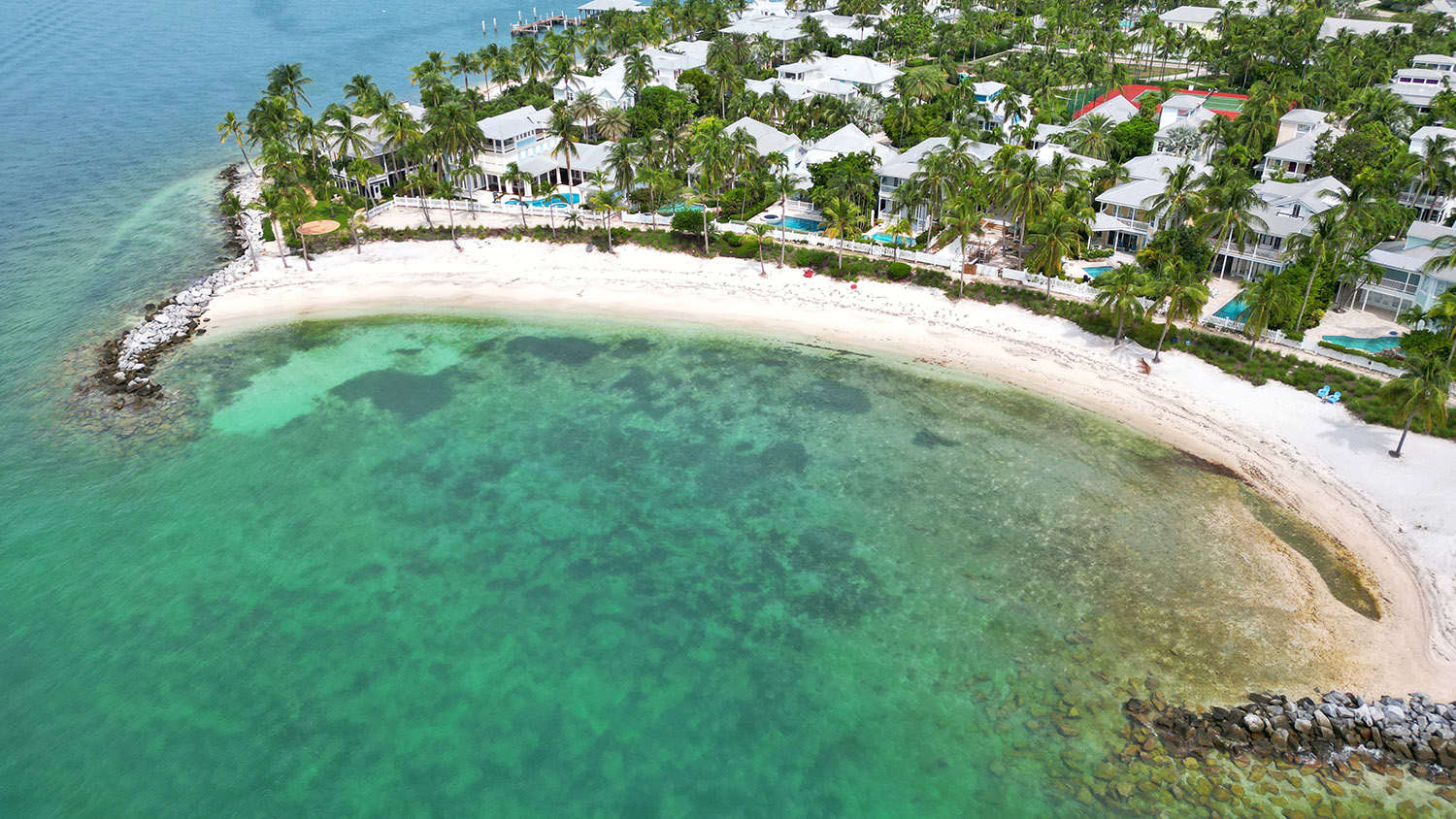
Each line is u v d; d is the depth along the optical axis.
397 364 81.56
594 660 49.94
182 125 166.62
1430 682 46.75
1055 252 84.56
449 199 105.25
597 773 43.56
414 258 102.25
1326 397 69.56
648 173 103.12
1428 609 51.50
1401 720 44.31
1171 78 188.88
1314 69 150.50
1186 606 52.38
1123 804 41.62
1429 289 77.44
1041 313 85.00
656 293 93.88
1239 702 46.12
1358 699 45.66
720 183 108.44
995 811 41.47
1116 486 63.25
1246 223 82.12
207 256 105.31
